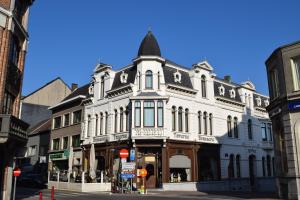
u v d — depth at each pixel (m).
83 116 37.47
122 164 24.48
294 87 18.89
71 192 25.84
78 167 36.69
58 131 42.25
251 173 38.91
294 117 18.47
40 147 46.62
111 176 29.39
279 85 19.95
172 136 30.22
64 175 32.03
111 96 33.53
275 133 20.97
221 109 36.25
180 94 32.06
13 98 19.50
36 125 49.94
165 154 29.14
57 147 42.06
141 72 30.88
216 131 34.94
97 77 36.28
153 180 29.36
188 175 31.09
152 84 30.59
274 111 20.66
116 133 31.83
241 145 37.84
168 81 31.52
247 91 40.41
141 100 29.83
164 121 29.41
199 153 32.53
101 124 34.69
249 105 40.41
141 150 29.78
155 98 29.62
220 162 34.53
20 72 19.89
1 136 15.41
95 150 34.47
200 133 33.28
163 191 26.75
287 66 19.33
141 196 21.59
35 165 46.41
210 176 33.31
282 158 19.80
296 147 18.16
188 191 27.42
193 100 33.12
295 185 17.88
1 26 17.44
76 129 38.62
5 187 17.70
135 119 29.62
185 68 34.59
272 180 39.25
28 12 20.94
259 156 40.06
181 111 31.89
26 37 20.56
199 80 34.31
